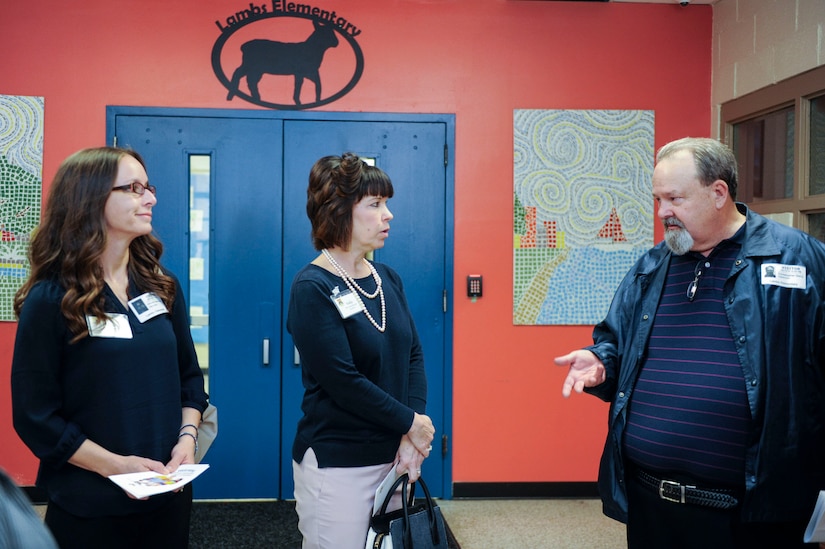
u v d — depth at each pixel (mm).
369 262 2064
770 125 3449
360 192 1869
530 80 3832
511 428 3842
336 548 1814
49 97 3598
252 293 3713
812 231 3119
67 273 1590
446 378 3816
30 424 1540
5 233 3578
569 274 3850
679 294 1818
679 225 1738
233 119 3693
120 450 1612
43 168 3607
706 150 1709
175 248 3678
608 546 3199
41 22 3584
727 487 1664
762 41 3428
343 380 1770
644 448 1787
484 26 3809
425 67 3785
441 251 3812
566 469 3857
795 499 1595
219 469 3709
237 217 3705
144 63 3643
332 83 3742
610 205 3865
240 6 3682
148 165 3658
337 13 3732
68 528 1580
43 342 1555
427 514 1816
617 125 3863
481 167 3824
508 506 3723
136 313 1696
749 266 1674
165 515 1716
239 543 3178
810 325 1613
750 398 1603
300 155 3732
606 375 1937
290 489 3738
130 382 1635
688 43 3896
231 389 3709
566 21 3838
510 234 3836
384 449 1859
